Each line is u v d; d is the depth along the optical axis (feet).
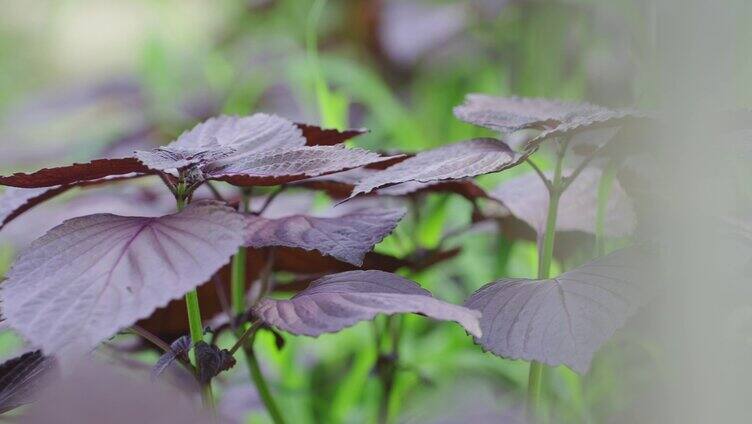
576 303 2.11
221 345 3.66
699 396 2.08
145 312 1.92
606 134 2.58
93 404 1.91
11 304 1.96
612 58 3.34
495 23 4.93
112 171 2.15
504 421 2.09
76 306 1.94
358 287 2.16
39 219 3.47
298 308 2.10
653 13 2.32
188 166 2.17
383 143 5.28
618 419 2.61
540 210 2.63
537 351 2.07
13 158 5.06
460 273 4.02
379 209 2.40
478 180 3.97
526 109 2.50
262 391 2.61
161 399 1.92
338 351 3.87
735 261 2.19
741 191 2.34
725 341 2.11
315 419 3.49
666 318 2.13
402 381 3.23
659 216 2.25
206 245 2.01
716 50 2.14
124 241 2.04
